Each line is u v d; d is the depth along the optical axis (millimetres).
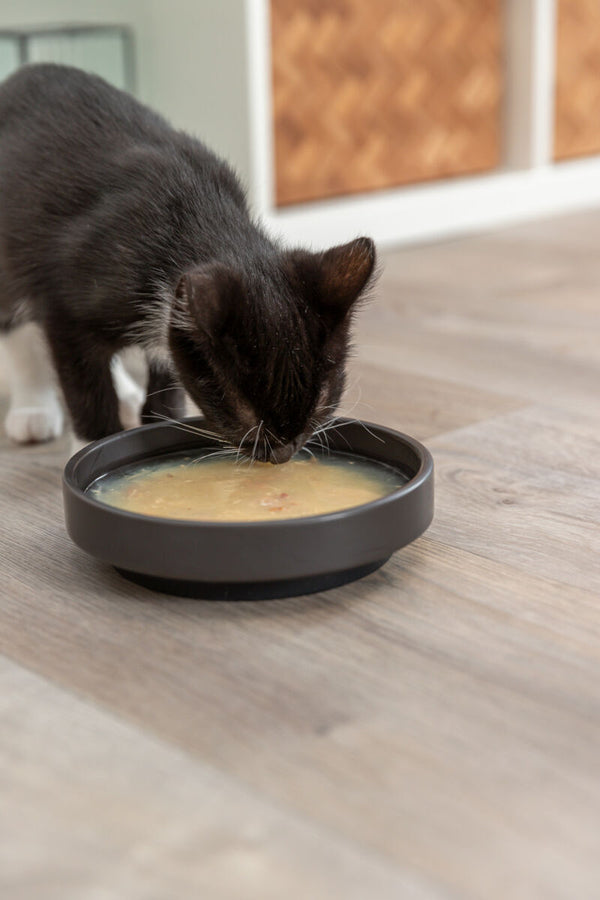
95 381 1012
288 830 718
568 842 713
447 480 1010
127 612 859
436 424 1105
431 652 822
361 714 780
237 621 849
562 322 1349
